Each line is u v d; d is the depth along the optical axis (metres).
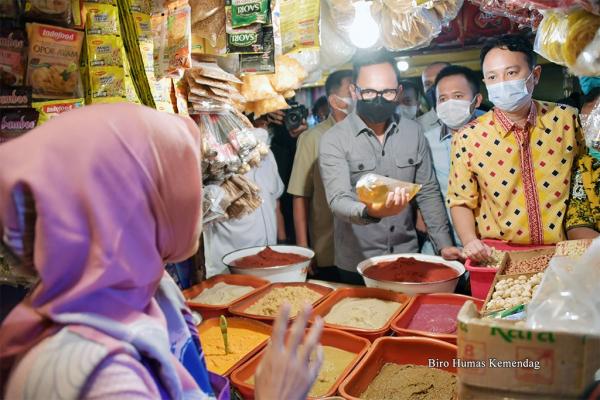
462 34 3.37
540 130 2.18
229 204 1.98
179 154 0.82
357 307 1.94
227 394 1.01
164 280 0.97
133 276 0.75
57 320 0.69
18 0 1.33
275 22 1.86
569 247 1.78
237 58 2.06
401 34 2.19
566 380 0.83
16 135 1.31
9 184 0.69
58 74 1.41
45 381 0.65
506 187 2.23
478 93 2.84
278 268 2.24
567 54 1.36
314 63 2.56
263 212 2.91
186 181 0.83
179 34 1.56
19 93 1.33
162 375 0.75
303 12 1.86
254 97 2.22
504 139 2.22
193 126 0.90
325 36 2.48
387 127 2.84
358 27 2.08
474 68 3.44
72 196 0.70
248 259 2.42
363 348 1.57
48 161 0.70
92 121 0.75
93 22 1.47
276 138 3.79
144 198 0.77
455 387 1.39
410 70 3.62
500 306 1.47
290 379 0.76
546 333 0.83
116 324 0.72
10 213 0.70
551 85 3.32
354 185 2.83
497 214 2.28
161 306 0.91
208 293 2.15
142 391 0.67
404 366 1.53
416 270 2.13
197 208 0.86
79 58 1.48
